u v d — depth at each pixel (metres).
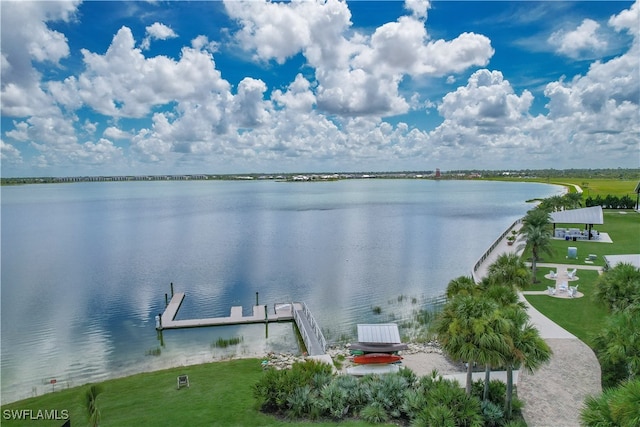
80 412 19.75
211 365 25.84
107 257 63.44
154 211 136.25
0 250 70.38
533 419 18.23
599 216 57.84
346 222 99.94
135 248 70.38
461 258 58.75
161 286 47.19
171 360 28.31
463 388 20.27
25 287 47.31
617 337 18.81
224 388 21.78
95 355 29.38
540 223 39.78
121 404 20.19
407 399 18.48
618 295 23.66
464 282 28.12
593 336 23.20
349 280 47.84
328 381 20.34
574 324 28.66
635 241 57.84
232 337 32.38
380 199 178.00
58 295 44.25
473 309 18.06
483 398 19.03
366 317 35.59
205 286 46.72
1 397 23.69
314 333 30.78
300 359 26.38
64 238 82.25
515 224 75.38
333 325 33.69
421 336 30.64
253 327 34.47
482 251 63.44
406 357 25.89
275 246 70.12
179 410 19.23
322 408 18.56
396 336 25.61
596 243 57.09
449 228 87.75
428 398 18.31
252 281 48.25
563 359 23.67
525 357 17.20
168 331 33.88
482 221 98.56
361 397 19.39
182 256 63.16
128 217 119.12
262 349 29.92
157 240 78.19
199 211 133.38
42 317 37.50
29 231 92.81
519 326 18.02
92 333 33.62
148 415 18.80
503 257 33.25
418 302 39.44
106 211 137.75
